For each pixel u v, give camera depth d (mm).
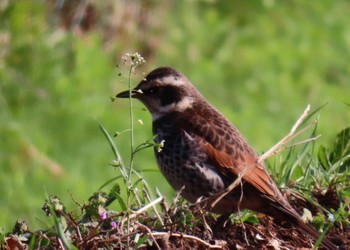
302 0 19688
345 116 17562
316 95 17906
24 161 14992
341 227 8477
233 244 8164
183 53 17547
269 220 8703
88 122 15766
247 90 17562
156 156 9250
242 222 8297
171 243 7828
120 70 16406
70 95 16078
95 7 16812
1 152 15023
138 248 7645
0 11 16453
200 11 18469
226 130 9148
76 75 16297
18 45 16375
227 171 8961
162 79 9492
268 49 18375
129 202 7926
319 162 9383
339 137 9477
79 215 8320
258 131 16688
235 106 17250
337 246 8289
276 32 18906
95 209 8078
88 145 15438
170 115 9367
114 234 7676
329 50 18969
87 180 14773
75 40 16531
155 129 9383
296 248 8234
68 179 14742
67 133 15625
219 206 8727
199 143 9016
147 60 17062
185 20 17828
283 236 8445
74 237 7758
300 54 18609
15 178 14625
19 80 16125
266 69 18016
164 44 17344
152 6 17359
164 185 14383
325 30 19328
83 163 15133
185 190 9086
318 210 8859
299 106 17609
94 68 16375
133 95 9594
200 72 17453
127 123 15758
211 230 8266
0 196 14328
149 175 14438
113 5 16891
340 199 8672
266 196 8664
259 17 18938
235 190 8727
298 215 8445
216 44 18078
